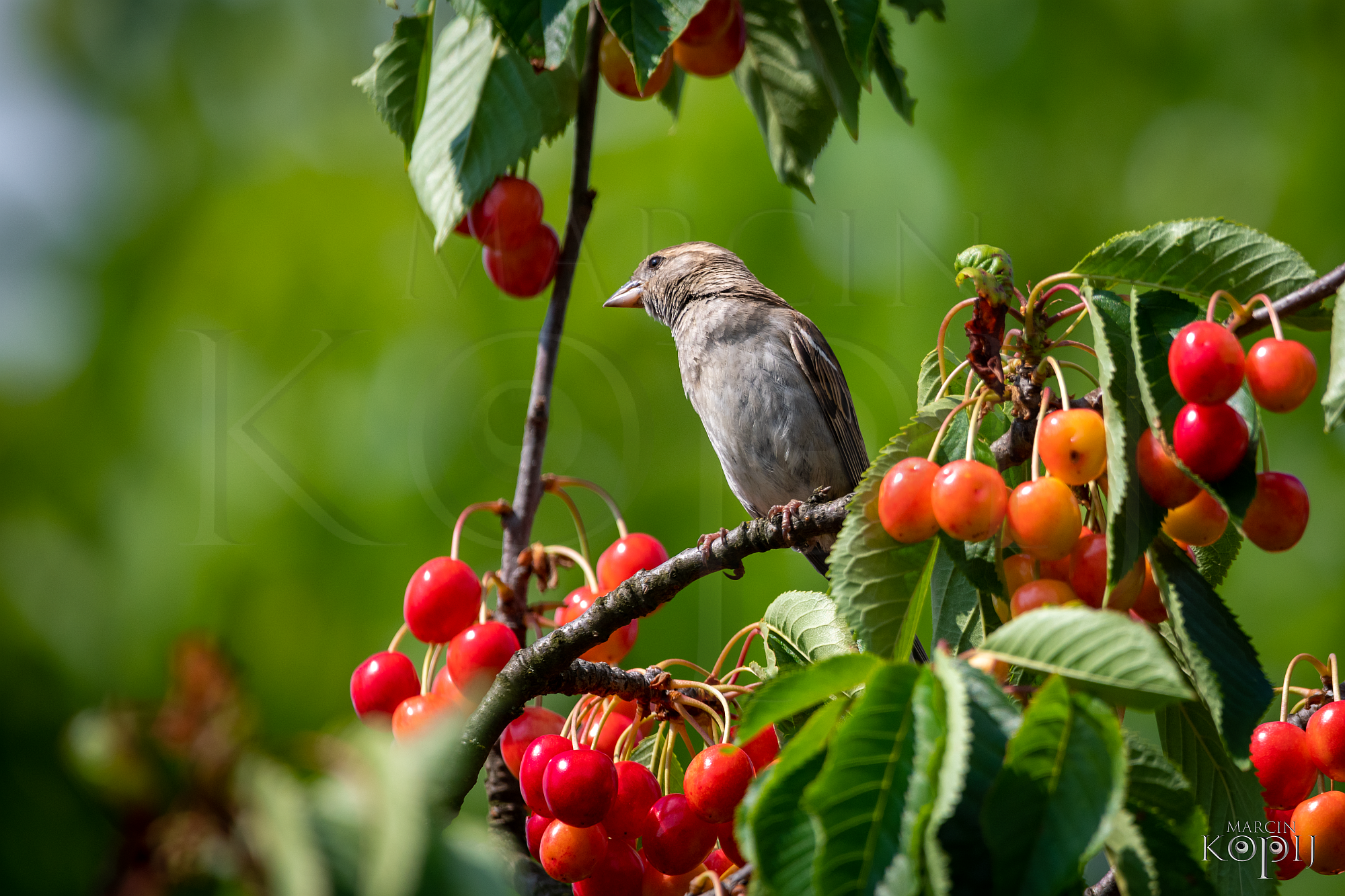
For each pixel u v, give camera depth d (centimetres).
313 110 1266
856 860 304
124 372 1095
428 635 516
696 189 1090
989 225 1211
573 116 628
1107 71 1306
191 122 1247
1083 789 304
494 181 579
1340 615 1147
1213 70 1323
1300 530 393
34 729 911
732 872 486
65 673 966
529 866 511
